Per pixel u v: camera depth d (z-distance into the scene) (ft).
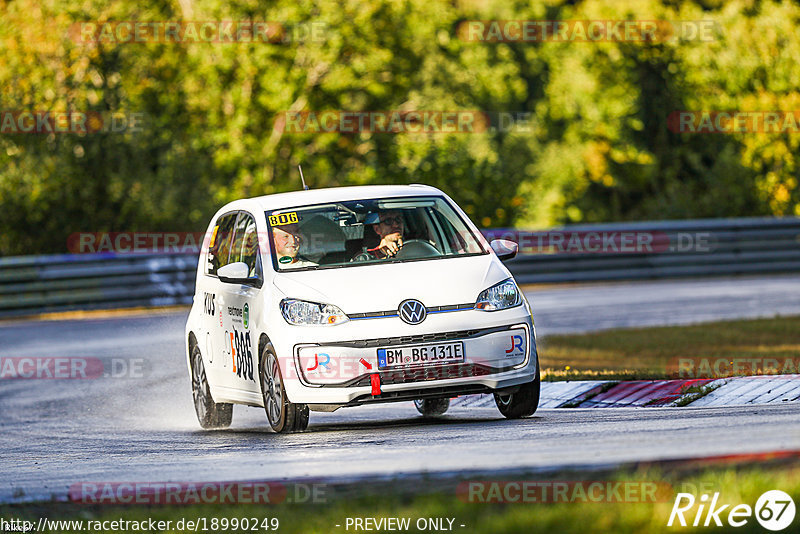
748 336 166.81
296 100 399.44
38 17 341.82
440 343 96.89
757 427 75.15
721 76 421.18
